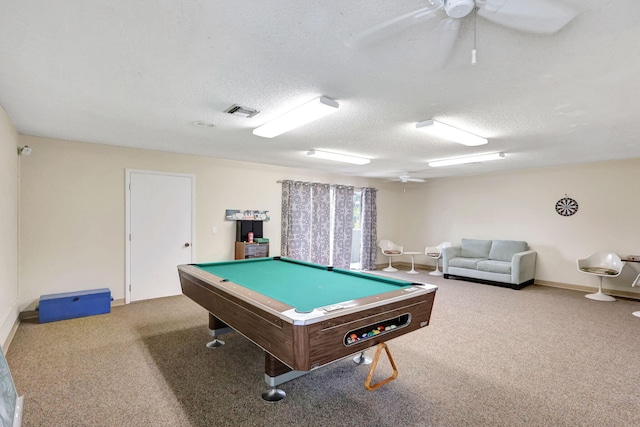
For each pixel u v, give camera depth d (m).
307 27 1.53
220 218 5.42
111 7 1.37
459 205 7.30
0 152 2.73
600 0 1.30
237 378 2.52
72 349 3.00
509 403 2.22
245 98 2.48
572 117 2.84
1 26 1.52
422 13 1.35
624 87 2.19
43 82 2.20
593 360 2.89
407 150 4.36
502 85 2.19
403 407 2.16
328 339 1.77
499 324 3.83
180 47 1.73
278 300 2.01
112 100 2.55
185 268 3.23
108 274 4.38
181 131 3.49
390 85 2.21
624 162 5.15
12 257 3.32
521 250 6.07
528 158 4.92
